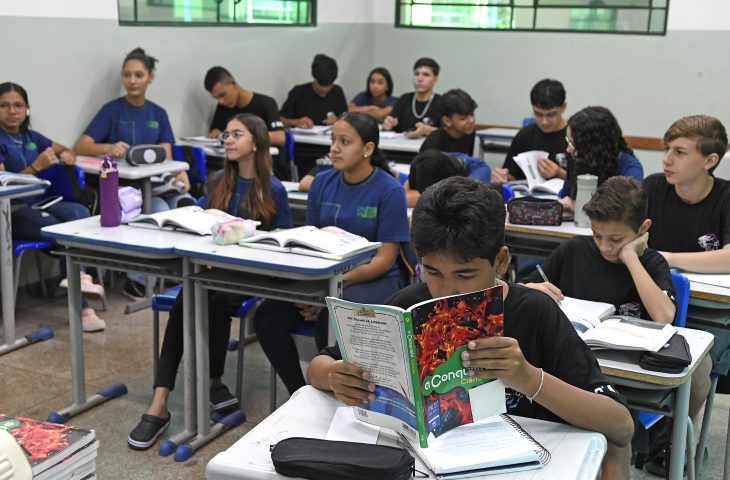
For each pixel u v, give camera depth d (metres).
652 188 2.97
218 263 2.65
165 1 5.47
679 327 2.27
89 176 4.68
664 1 6.57
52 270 4.72
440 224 1.38
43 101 4.71
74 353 3.11
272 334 2.86
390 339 1.32
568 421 1.47
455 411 1.38
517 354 1.37
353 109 6.94
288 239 2.67
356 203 3.07
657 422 2.54
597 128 3.38
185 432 2.92
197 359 2.84
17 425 1.51
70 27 4.80
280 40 6.55
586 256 2.46
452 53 7.45
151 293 4.46
